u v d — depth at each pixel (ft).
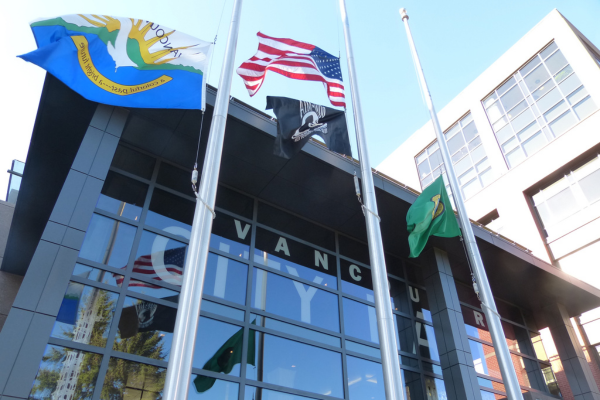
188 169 40.42
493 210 90.58
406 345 44.52
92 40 31.91
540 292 57.26
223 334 34.14
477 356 49.44
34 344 22.90
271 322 37.17
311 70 36.73
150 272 33.12
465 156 102.78
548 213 82.23
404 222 46.21
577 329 73.05
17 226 46.44
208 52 34.30
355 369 39.37
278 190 42.83
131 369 28.58
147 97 31.55
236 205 42.09
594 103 80.07
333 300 42.55
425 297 49.98
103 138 32.24
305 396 35.09
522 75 96.43
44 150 38.45
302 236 44.78
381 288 25.61
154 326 30.99
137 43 33.32
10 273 50.70
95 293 29.68
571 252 76.13
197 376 31.22
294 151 31.99
